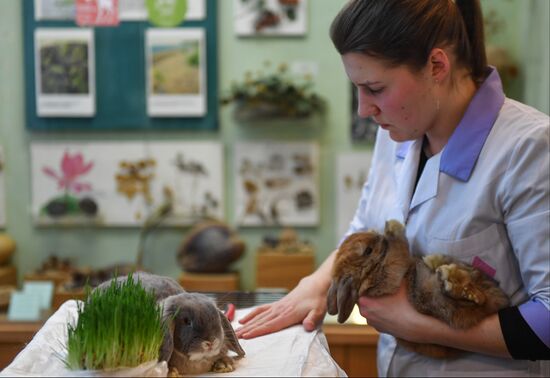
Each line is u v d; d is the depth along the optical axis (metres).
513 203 1.07
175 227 2.75
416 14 1.04
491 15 2.32
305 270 2.53
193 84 2.69
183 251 2.60
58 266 2.60
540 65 2.28
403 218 1.24
